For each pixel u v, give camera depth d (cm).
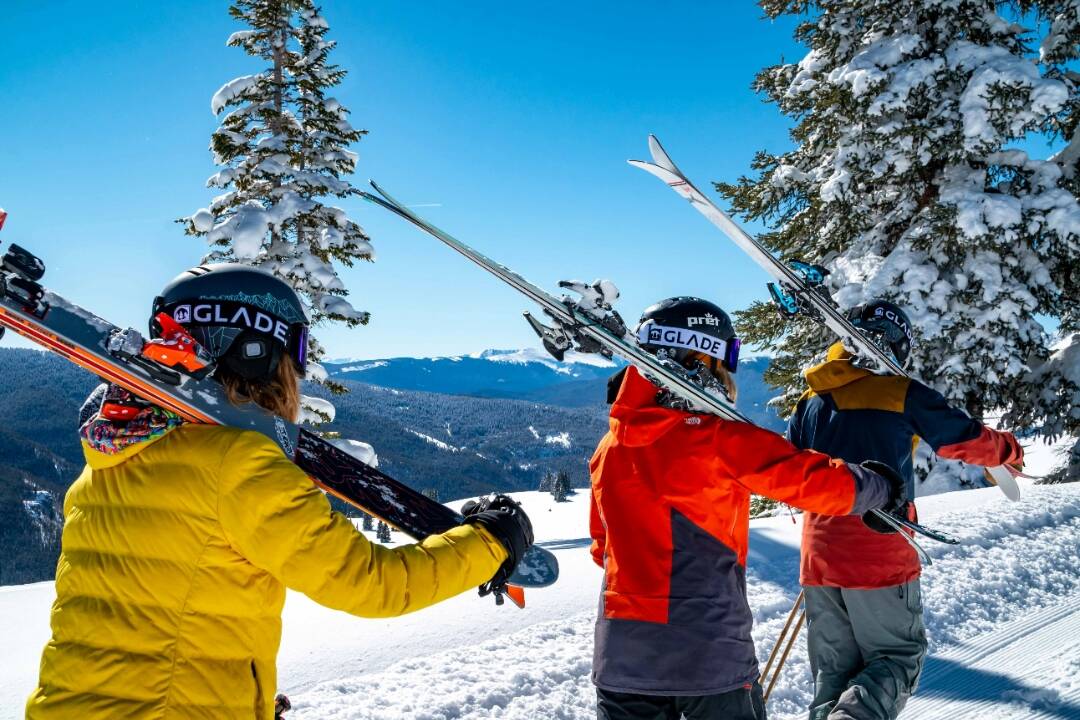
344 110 1567
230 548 142
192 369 139
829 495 232
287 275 1390
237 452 141
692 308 251
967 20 1242
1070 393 1233
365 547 143
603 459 260
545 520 1878
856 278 1306
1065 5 1267
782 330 1532
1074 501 845
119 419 147
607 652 241
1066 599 579
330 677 439
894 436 328
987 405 1288
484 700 395
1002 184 1276
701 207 303
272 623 151
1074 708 392
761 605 560
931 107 1254
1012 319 1170
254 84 1522
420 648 486
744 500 249
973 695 421
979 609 551
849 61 1378
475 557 151
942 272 1261
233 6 1530
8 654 562
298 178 1450
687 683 230
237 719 142
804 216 1487
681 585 236
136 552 141
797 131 1517
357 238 1515
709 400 234
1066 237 1166
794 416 363
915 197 1345
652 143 288
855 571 323
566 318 212
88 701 135
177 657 138
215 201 1472
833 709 304
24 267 128
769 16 1523
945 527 736
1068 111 1269
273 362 153
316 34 1565
